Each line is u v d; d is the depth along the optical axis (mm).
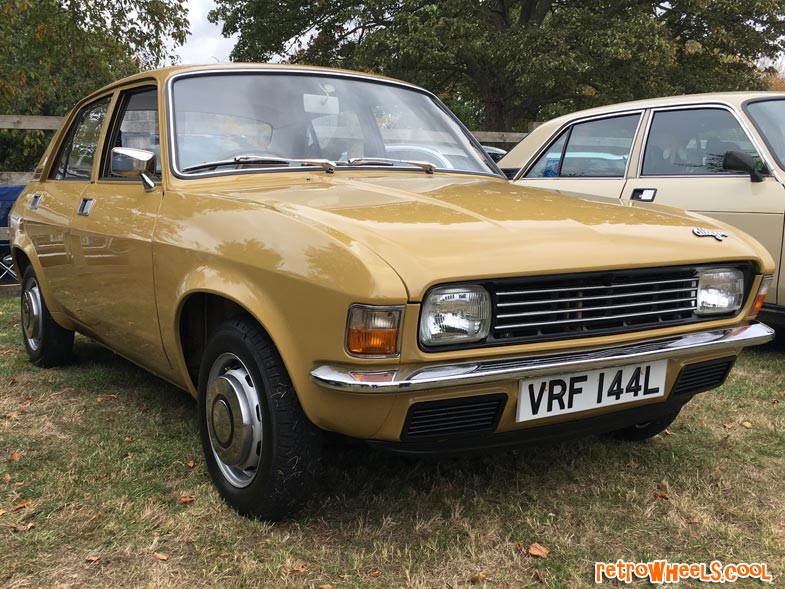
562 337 2193
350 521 2510
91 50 13195
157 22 14055
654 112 5301
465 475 2891
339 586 2143
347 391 1977
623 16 22672
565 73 20453
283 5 24812
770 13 21656
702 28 23141
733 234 2701
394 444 2139
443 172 3375
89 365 4492
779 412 3697
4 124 7305
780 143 4742
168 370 3010
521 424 2207
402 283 1939
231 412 2475
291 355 2156
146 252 2836
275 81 3277
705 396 3949
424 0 22391
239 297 2293
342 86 3459
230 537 2385
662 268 2354
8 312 6207
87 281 3453
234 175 2904
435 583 2164
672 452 3174
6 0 11109
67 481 2785
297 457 2311
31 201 4281
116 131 3535
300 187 2721
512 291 2098
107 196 3348
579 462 3053
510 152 6406
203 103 3082
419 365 2008
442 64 22062
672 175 5078
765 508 2672
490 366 2074
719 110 4961
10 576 2176
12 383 4109
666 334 2398
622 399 2375
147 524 2475
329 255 2051
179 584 2143
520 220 2354
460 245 2094
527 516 2564
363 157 3271
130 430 3350
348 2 24375
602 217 2531
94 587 2127
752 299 2629
